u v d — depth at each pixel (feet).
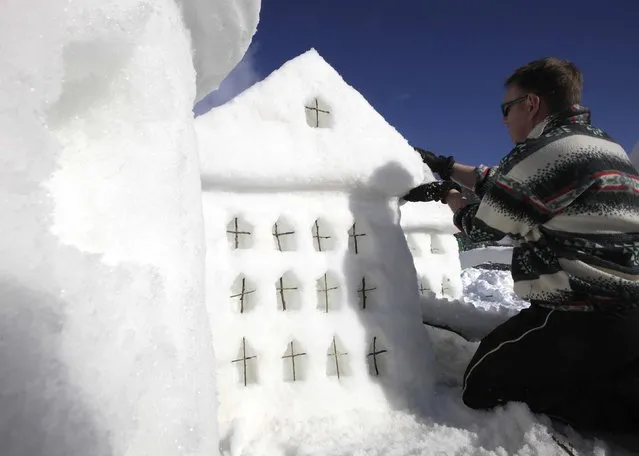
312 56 6.51
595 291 4.78
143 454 1.86
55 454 1.65
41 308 1.80
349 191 6.33
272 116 5.95
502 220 5.26
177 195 2.56
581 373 4.94
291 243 6.02
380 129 6.57
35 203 1.93
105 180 2.38
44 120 2.05
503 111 6.39
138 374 1.94
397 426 5.30
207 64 3.55
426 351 6.28
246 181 5.63
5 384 1.65
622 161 5.11
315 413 5.32
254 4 3.33
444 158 6.97
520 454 4.51
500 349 5.41
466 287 22.88
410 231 15.33
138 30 2.40
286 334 5.62
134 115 2.52
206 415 2.27
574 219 4.94
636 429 4.93
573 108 5.49
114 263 2.19
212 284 5.35
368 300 6.28
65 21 2.11
